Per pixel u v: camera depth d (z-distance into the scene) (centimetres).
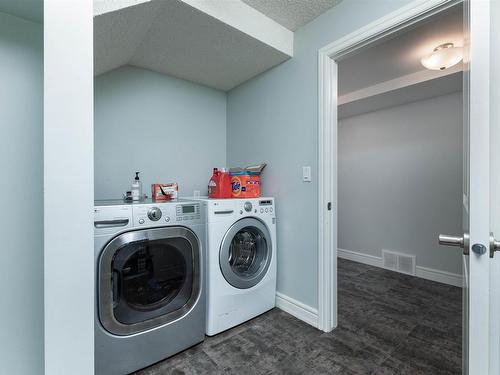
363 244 341
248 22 169
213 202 167
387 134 319
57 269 76
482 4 60
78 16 79
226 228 171
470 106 61
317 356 147
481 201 58
